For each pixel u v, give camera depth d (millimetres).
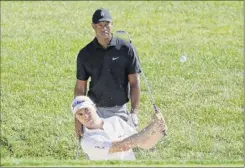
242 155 38625
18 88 47594
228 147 39406
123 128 29797
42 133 41219
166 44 56469
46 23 62281
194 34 59219
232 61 52625
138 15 64188
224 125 42188
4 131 41375
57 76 49906
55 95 46469
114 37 31969
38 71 50781
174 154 38625
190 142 39844
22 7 67188
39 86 47969
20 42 56938
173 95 46438
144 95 46156
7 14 64875
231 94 46562
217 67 51562
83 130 30266
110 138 29219
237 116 43281
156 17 63688
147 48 55438
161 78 49188
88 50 32000
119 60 31891
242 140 40250
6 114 43531
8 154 39469
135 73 32281
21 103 45219
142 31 59812
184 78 49438
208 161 26750
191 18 63469
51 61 52750
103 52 31828
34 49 55312
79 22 62375
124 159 28719
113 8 66312
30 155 39438
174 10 65688
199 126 42062
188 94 46594
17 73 50344
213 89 47438
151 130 29094
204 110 44062
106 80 32000
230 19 63062
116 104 32281
